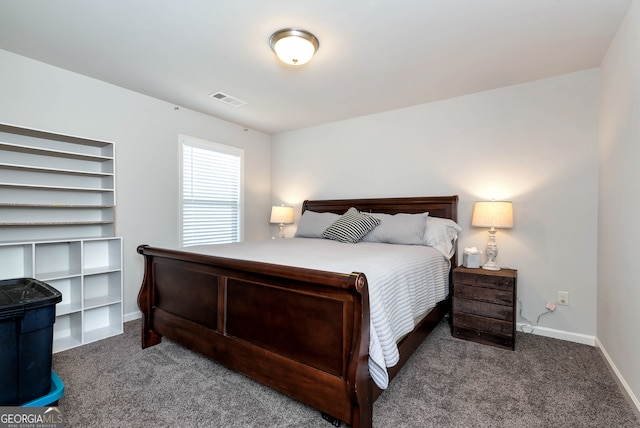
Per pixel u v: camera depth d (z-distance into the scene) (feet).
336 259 6.27
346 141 12.96
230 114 12.30
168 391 5.90
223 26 6.49
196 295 6.73
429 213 10.61
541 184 8.96
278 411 5.35
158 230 10.84
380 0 5.64
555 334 8.70
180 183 11.48
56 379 5.46
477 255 9.02
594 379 6.44
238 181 13.88
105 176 9.27
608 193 7.21
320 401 4.80
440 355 7.54
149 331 7.80
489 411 5.37
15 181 7.88
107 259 9.35
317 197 13.87
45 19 6.29
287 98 10.55
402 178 11.51
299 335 5.08
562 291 8.66
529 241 9.12
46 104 8.27
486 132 9.85
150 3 5.77
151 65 8.29
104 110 9.39
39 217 8.23
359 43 7.09
